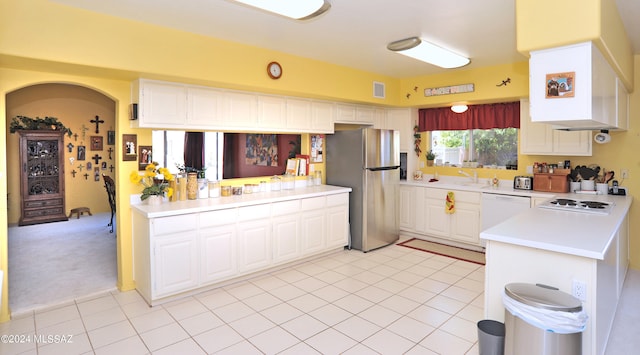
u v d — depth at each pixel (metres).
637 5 2.54
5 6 2.39
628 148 4.07
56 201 6.82
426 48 3.60
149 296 3.16
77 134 7.36
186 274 3.29
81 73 3.02
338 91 4.47
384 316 3.01
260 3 2.39
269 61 3.75
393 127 5.82
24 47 2.45
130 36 2.88
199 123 3.55
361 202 4.83
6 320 2.92
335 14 2.82
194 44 3.22
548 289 2.05
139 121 3.20
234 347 2.55
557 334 1.80
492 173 5.25
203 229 3.38
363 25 3.06
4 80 2.80
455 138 5.67
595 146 4.28
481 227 4.76
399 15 2.84
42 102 6.91
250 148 4.59
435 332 2.76
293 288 3.61
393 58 4.16
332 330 2.79
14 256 4.64
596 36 1.96
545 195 4.18
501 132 5.21
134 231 3.48
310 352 2.49
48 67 2.79
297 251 4.20
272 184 4.50
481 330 2.21
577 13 2.01
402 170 5.85
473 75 4.68
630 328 2.80
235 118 3.81
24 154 6.46
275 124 4.17
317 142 5.15
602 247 2.02
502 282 2.34
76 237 5.65
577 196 4.05
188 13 2.77
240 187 4.14
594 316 2.01
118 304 3.23
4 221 2.87
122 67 2.85
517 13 2.22
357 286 3.66
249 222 3.72
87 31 2.70
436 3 2.61
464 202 4.95
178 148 4.04
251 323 2.89
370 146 4.78
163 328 2.81
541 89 2.20
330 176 5.19
